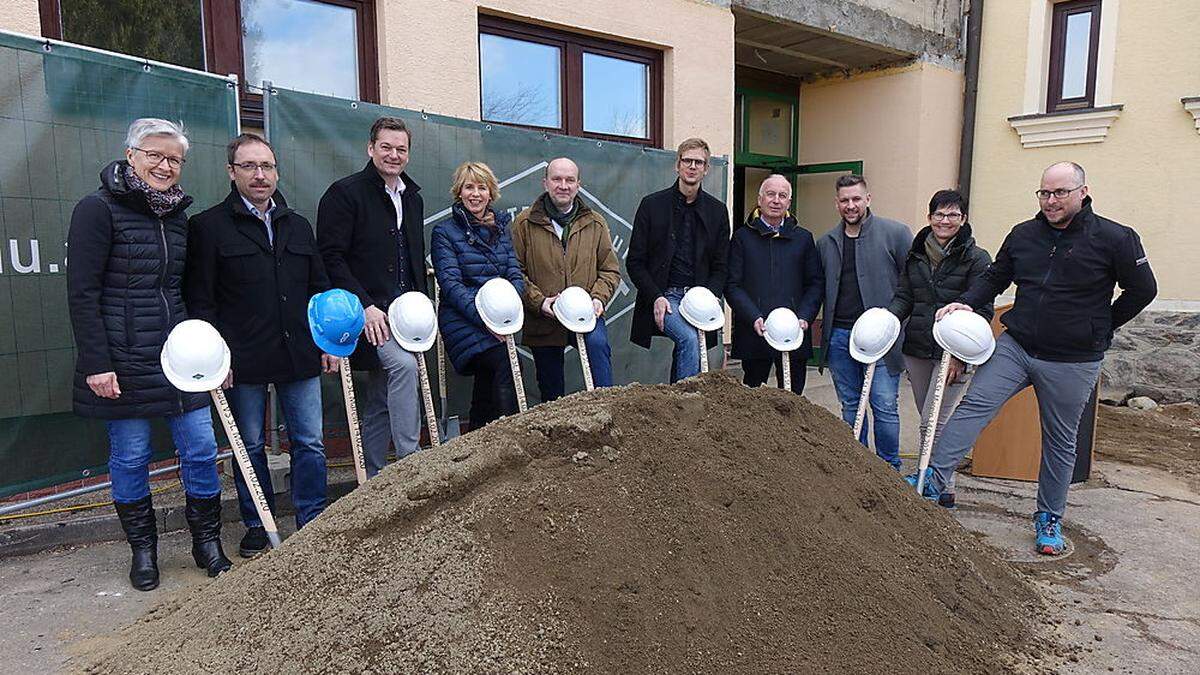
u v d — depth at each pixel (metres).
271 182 3.36
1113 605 3.21
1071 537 4.06
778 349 4.07
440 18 5.06
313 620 2.25
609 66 6.23
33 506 3.66
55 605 3.08
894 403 4.58
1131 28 7.54
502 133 5.01
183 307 3.27
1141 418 7.09
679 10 6.41
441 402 4.83
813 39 7.71
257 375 3.42
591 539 2.35
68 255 2.98
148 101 3.78
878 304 4.56
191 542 3.79
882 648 2.45
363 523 2.50
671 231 4.50
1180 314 7.45
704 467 2.72
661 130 6.57
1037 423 5.06
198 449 3.32
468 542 2.31
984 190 8.70
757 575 2.48
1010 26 8.35
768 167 9.23
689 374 4.30
